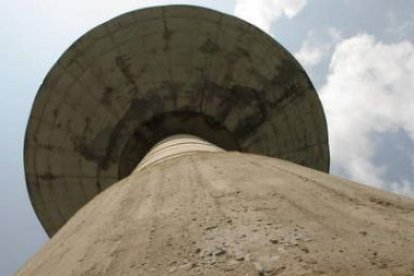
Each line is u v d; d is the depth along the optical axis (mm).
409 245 2277
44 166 11508
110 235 3299
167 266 2484
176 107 11500
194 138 9422
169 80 11383
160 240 2879
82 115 11336
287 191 3447
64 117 11320
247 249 2424
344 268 2074
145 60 11273
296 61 11969
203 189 3855
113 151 11445
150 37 11227
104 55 11156
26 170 11531
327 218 2754
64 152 11445
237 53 11570
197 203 3469
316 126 12383
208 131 11680
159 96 11414
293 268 2133
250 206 3145
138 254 2758
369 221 2678
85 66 11180
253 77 11766
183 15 11258
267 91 11898
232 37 11508
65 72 11172
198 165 5004
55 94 11227
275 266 2189
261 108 11906
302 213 2885
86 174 11539
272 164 4754
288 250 2326
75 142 11406
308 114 12289
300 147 12344
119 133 11422
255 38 11586
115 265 2705
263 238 2537
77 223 4371
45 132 11344
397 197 3369
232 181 3969
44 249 4109
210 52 11461
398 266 2041
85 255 3068
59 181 11586
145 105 11414
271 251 2357
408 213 2871
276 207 3055
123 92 11328
